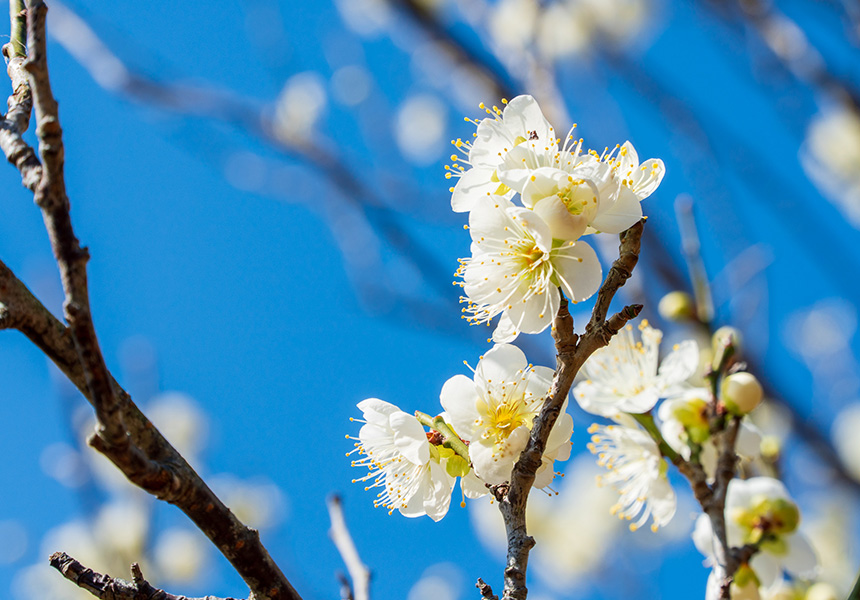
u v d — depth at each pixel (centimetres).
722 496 68
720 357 69
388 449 70
